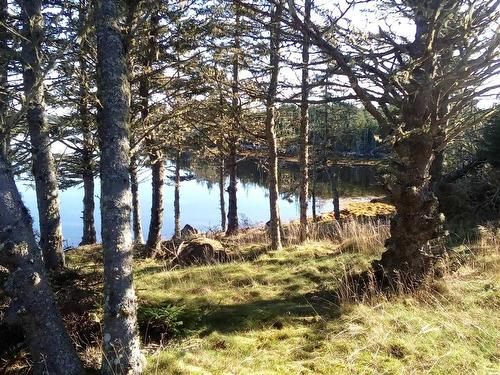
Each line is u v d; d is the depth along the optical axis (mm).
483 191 10297
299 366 3795
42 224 7582
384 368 3672
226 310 5480
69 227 21578
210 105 8102
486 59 4215
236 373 3689
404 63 5262
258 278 6902
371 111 5195
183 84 8023
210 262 8594
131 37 4648
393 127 5027
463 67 4418
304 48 7125
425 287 5148
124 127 3654
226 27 7148
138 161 10133
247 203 29875
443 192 10312
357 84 4828
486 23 4336
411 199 5219
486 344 3979
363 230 8617
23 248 3346
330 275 6594
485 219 9141
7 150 5168
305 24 4594
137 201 12188
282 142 11875
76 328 4824
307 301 5559
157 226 10172
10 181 3404
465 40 4738
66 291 5887
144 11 6219
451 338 4109
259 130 10133
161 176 10258
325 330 4539
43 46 6215
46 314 3414
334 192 16297
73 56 5809
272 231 9047
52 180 7613
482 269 5883
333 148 16547
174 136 9562
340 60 4648
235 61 7242
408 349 3938
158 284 7055
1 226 3295
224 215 17156
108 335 3551
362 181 36094
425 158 5211
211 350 4285
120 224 3574
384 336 4152
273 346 4293
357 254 7535
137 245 11148
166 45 7875
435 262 5453
